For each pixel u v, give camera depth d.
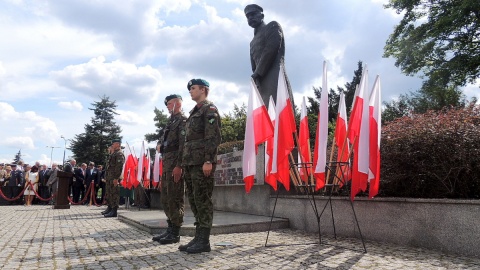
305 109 6.68
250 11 11.19
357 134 5.67
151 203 14.39
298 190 7.83
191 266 4.10
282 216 7.92
